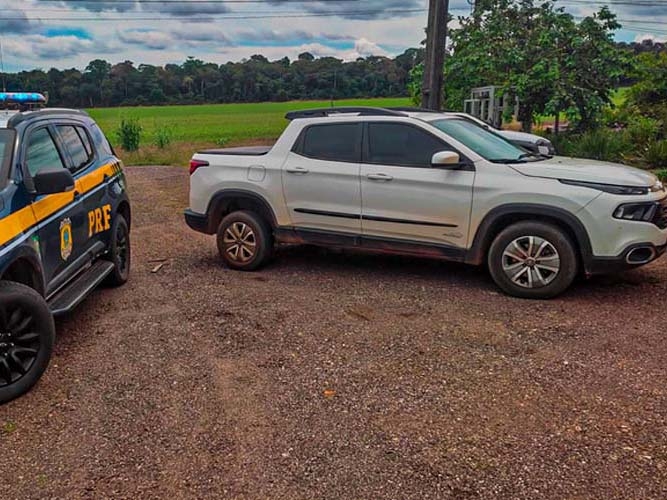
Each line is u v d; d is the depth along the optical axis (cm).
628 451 309
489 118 1482
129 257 643
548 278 544
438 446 317
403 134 597
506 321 495
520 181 546
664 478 288
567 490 280
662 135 1502
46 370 413
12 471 302
